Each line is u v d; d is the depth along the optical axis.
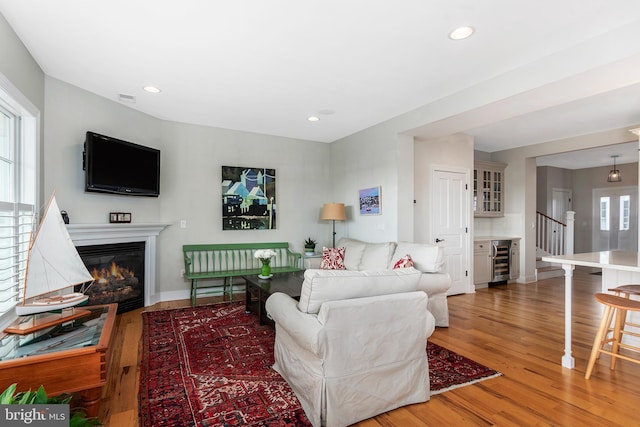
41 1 2.10
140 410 2.02
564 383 2.36
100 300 3.77
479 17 2.24
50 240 2.23
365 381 1.92
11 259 2.51
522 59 2.83
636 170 8.00
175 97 3.80
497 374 2.50
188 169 4.86
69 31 2.45
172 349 2.95
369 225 5.00
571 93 2.97
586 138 5.32
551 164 8.34
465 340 3.20
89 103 3.64
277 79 3.29
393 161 4.50
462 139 5.29
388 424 1.90
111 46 2.67
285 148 5.67
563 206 9.05
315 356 1.86
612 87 2.83
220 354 2.85
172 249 4.76
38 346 1.92
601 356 2.84
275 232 5.58
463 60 2.85
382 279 2.04
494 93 3.17
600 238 8.66
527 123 4.71
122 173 3.85
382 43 2.59
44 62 2.95
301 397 2.07
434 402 2.13
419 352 2.12
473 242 5.51
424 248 3.75
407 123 4.25
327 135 5.56
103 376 1.87
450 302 4.68
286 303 2.25
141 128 4.32
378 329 1.95
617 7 2.11
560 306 4.47
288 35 2.49
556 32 2.41
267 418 1.95
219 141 5.10
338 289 1.94
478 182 6.12
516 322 3.76
